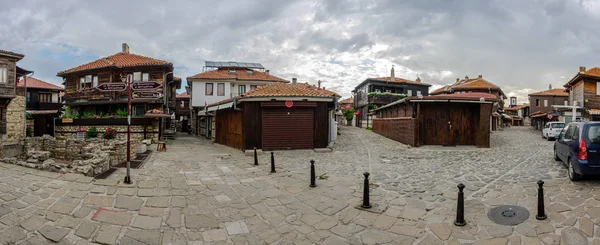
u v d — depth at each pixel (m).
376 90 41.94
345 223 6.10
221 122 20.98
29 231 5.37
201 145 20.78
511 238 5.02
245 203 7.36
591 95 26.39
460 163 11.86
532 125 50.31
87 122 23.42
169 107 32.50
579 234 4.90
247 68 40.28
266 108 16.27
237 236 5.69
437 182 8.79
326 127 17.05
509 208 6.20
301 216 6.54
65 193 7.09
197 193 8.01
